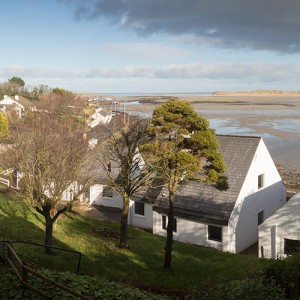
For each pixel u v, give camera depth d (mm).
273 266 15391
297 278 14391
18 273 12516
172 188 20953
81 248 22156
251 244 30969
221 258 23734
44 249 20234
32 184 20719
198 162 20641
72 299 11312
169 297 14352
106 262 20156
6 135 39688
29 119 65688
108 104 161125
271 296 12180
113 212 36438
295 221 25875
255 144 31516
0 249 15539
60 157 21859
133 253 22844
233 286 12656
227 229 28328
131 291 13289
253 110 184750
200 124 20609
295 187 48375
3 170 38500
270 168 33406
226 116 148875
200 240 29594
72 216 31703
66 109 86438
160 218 31672
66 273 14516
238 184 29656
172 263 21875
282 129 104312
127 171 23109
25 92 145250
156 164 21297
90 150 27109
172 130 21234
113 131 24250
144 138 22953
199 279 19094
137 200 33344
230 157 31406
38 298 11305
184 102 21141
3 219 26438
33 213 29219
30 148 23031
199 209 29562
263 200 32500
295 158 67438
